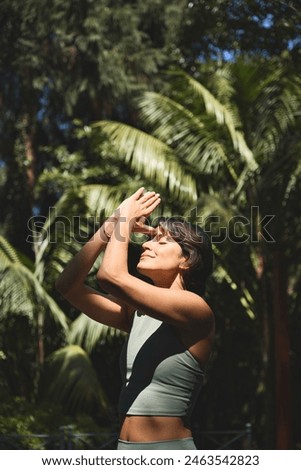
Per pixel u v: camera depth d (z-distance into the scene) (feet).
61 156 56.03
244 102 43.57
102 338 47.09
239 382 53.21
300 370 52.13
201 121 43.96
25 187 62.13
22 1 56.75
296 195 39.22
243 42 34.09
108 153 49.85
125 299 7.91
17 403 40.19
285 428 39.63
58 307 47.06
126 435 8.07
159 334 8.28
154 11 55.77
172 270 8.53
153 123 44.70
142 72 56.39
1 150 62.44
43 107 63.05
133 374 8.22
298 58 33.99
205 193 43.37
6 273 42.24
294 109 40.75
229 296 50.31
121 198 44.21
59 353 44.83
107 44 55.47
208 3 33.73
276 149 39.40
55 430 38.63
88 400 43.39
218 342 51.93
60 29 56.34
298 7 30.86
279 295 40.42
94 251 8.55
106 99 58.49
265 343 45.55
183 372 8.13
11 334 47.03
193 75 48.80
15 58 58.90
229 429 54.70
